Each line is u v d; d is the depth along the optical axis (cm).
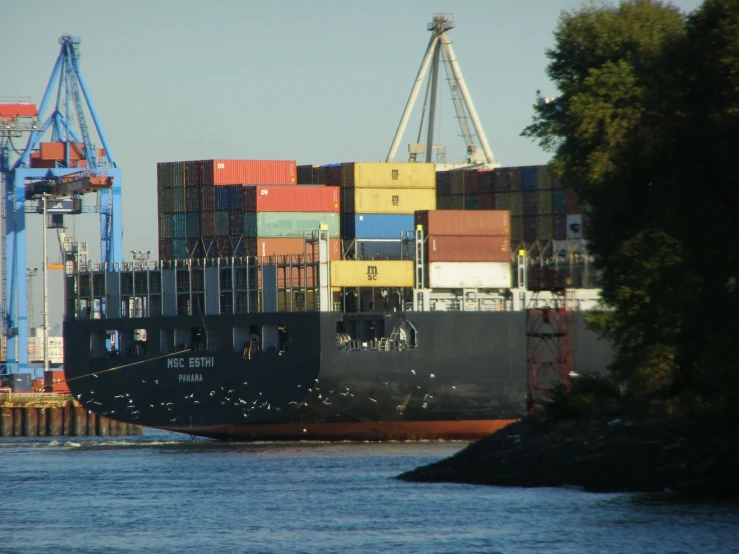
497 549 17100
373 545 17738
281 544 18088
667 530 17462
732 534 17100
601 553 16512
